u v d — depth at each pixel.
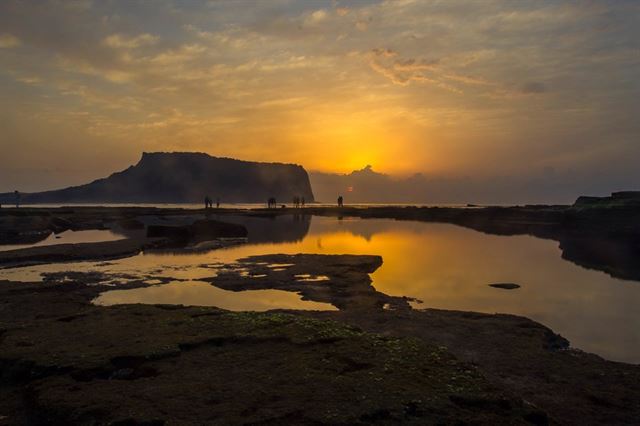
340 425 8.66
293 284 27.44
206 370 11.40
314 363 11.68
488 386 10.51
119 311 17.20
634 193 65.62
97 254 39.16
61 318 16.22
